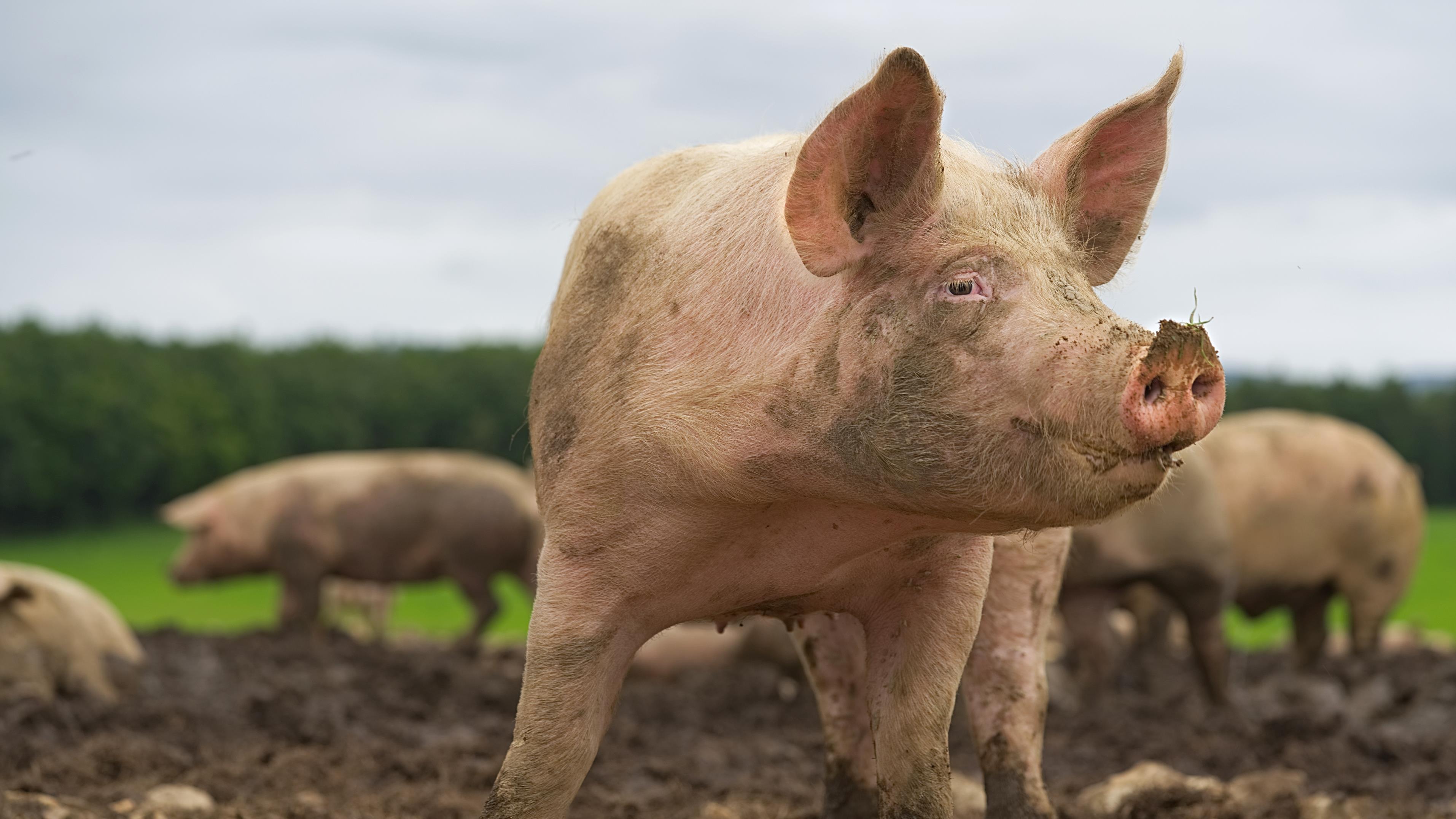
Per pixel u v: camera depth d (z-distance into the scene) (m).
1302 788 9.30
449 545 23.86
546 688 5.80
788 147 5.79
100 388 63.09
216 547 23.95
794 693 16.53
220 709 13.93
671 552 5.73
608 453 5.69
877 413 5.08
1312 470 19.20
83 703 12.83
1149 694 17.62
